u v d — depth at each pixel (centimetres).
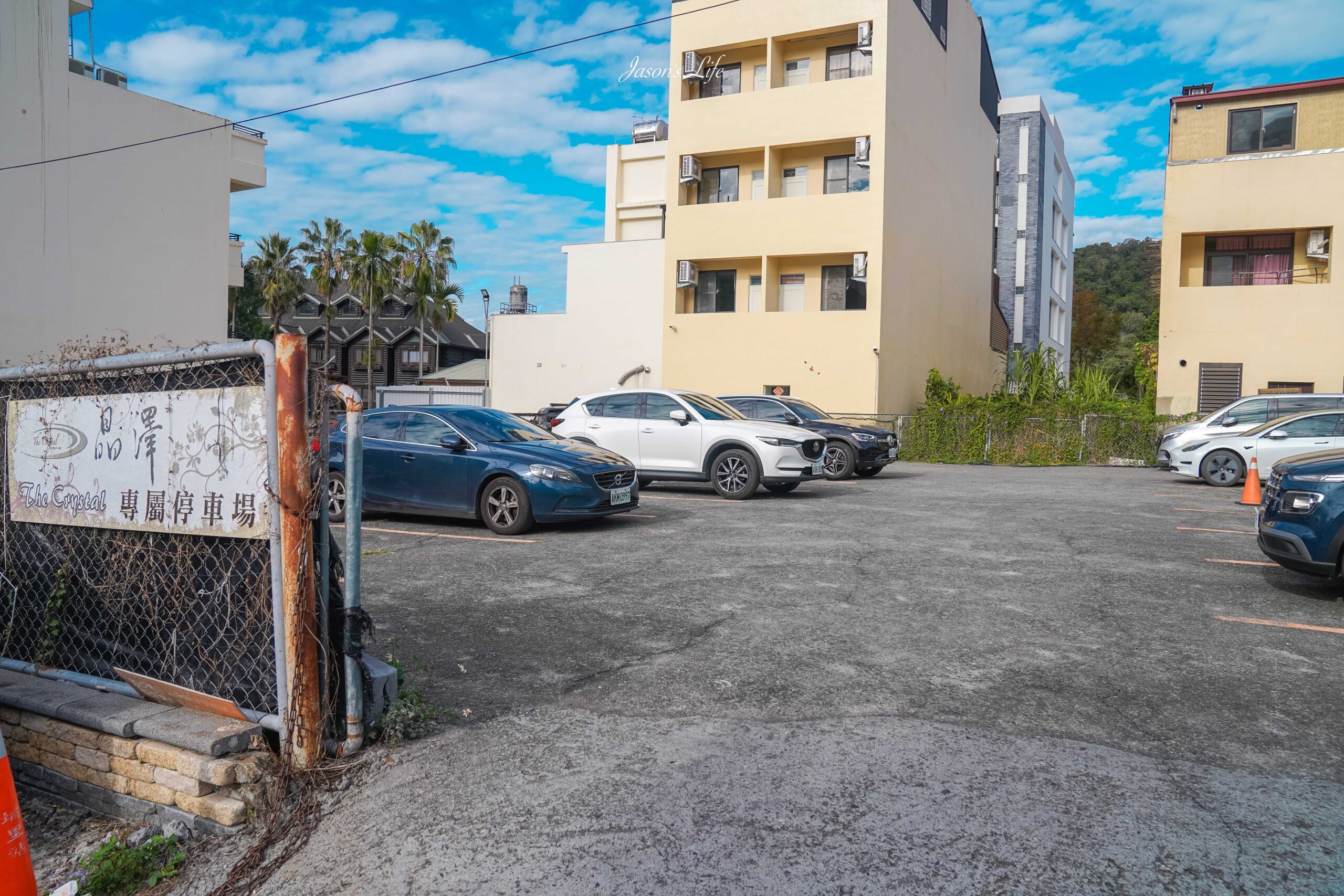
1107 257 7406
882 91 2378
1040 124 4350
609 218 3638
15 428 429
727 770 341
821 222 2444
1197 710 406
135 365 366
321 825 314
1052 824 297
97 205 2059
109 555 395
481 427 965
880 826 296
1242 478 1483
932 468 2002
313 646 339
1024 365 2691
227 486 349
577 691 434
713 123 2602
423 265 4725
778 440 1203
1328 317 2105
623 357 2933
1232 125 2205
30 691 396
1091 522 1005
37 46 1938
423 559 770
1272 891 257
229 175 2369
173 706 378
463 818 309
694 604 607
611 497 939
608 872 272
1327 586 671
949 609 593
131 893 303
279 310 4809
